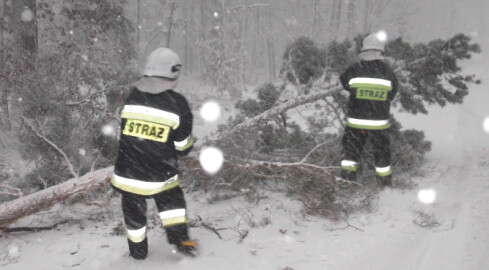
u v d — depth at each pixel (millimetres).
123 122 3174
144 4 30391
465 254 3297
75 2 10727
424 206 4430
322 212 4238
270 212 4395
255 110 6469
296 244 3570
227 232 3873
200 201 4984
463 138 8562
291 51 6590
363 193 4531
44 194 4125
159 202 3260
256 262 3234
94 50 9430
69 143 5848
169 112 3088
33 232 4297
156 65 3084
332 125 6562
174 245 3381
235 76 24766
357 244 3551
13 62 8094
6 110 7730
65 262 3424
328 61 6551
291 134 6188
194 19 32500
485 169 5801
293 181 4512
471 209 4254
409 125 10430
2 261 3527
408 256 3312
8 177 6203
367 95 4992
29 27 10211
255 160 5113
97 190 5184
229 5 28750
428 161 6574
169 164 3160
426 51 6039
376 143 5059
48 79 6887
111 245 3721
